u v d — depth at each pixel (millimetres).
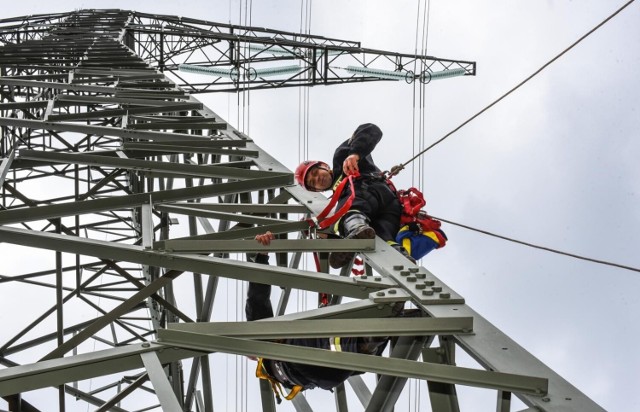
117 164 10086
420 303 5973
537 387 4738
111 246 7016
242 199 10414
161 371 5219
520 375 4758
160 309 12219
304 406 7984
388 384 5594
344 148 7918
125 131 12328
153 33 30094
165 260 6918
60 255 8570
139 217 17656
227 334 5488
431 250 7680
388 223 7586
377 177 7805
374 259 6879
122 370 5430
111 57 20844
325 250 7059
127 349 5520
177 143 11773
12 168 10398
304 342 6254
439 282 6332
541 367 5016
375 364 4969
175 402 4910
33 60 20219
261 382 6699
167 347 5535
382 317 6008
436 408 5086
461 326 5461
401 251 7262
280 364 6195
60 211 7969
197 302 9820
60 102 15438
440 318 5449
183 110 14719
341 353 5059
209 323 5488
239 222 8820
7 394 5254
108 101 14875
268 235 6957
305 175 7914
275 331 5477
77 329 13758
